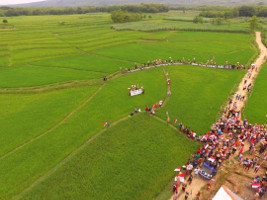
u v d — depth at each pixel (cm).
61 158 4166
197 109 5681
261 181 3428
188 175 3759
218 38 12975
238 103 5888
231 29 14562
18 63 8862
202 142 4506
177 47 11219
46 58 9488
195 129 4931
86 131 4884
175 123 5125
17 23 17762
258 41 12288
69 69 8319
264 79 7288
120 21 19138
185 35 13988
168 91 6575
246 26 16238
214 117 5338
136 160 4141
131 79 7438
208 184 3494
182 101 6066
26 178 3766
